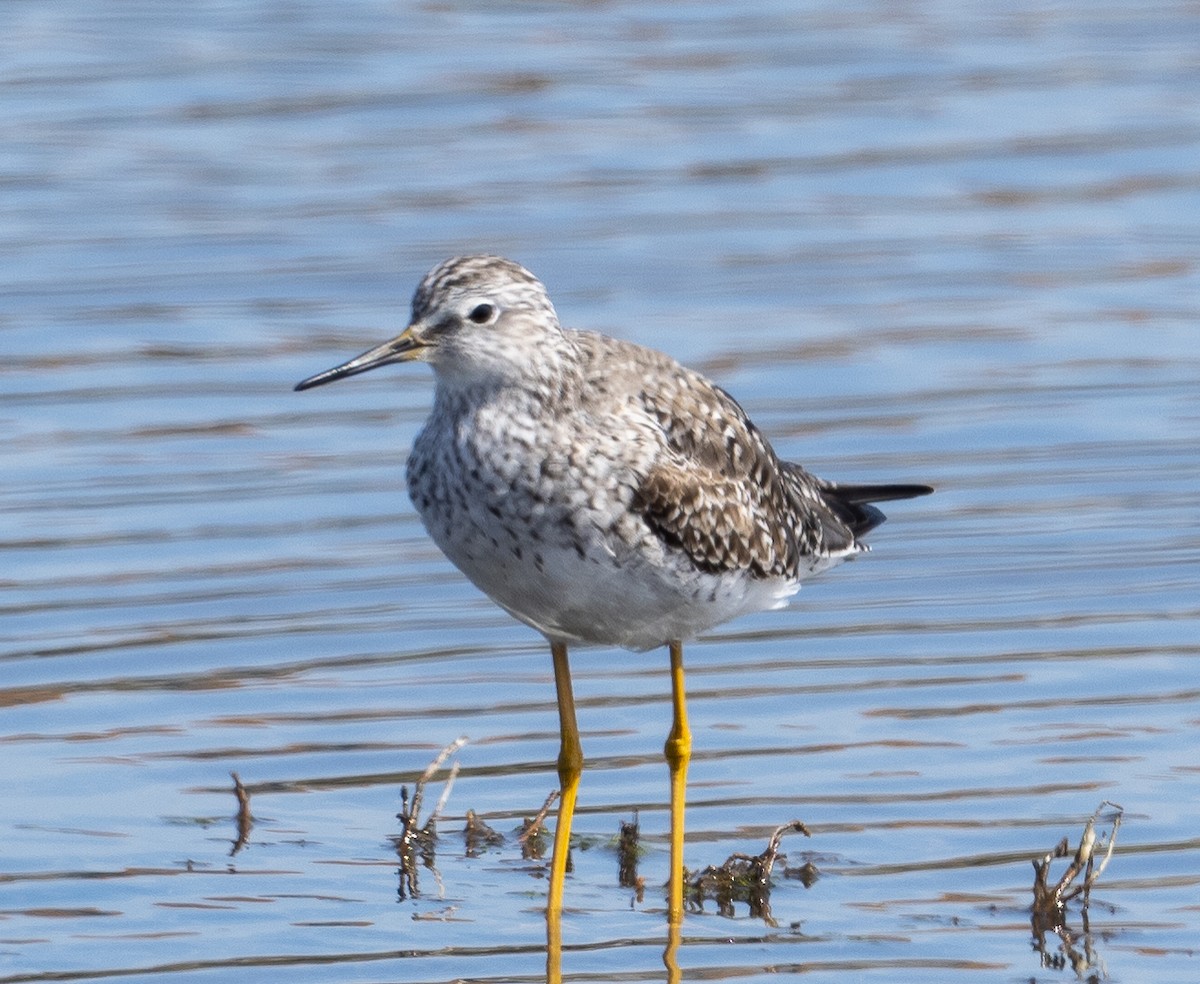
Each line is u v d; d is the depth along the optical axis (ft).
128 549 53.52
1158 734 44.21
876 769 43.01
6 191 74.84
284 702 46.34
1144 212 76.02
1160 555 53.98
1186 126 83.25
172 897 37.76
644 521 35.60
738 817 41.09
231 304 68.13
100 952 35.55
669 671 48.26
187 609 50.62
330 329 66.64
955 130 82.74
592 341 36.91
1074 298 69.72
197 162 77.87
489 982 34.94
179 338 65.77
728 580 37.35
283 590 51.78
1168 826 40.14
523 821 41.50
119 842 39.96
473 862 39.75
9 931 36.24
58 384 62.59
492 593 36.76
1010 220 75.36
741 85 86.43
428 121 82.23
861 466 58.75
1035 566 53.57
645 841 40.45
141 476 57.41
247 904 37.60
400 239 72.59
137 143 79.15
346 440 59.93
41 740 44.19
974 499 57.21
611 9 94.43
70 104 81.92
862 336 66.69
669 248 72.59
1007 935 36.19
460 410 35.78
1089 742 43.88
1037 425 61.11
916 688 46.85
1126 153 80.74
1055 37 92.84
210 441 59.62
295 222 73.67
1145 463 59.00
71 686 46.70
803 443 60.03
